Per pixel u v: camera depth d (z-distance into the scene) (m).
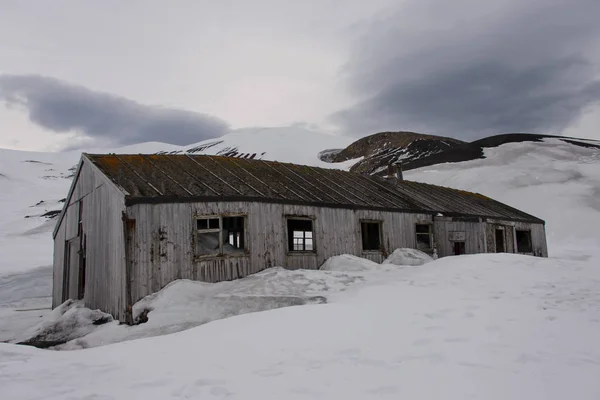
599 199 40.62
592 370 4.55
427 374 4.48
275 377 4.53
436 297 8.75
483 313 7.30
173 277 10.66
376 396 3.92
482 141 82.81
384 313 7.41
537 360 4.89
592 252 26.89
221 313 9.70
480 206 21.23
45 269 25.09
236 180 13.45
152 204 10.66
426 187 22.56
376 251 15.12
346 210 14.47
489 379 4.31
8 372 5.00
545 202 41.78
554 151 63.91
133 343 6.53
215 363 5.12
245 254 11.90
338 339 5.96
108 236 11.18
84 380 4.63
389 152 102.12
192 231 11.16
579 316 7.02
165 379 4.57
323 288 10.42
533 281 10.27
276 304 9.61
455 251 17.67
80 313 10.33
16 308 15.81
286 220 12.96
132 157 13.48
